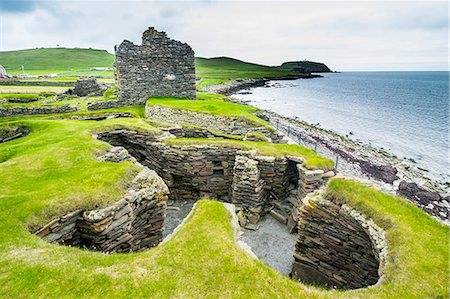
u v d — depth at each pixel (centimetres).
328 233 1277
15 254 834
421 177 3058
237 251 910
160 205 1355
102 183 1228
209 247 919
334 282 1288
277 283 808
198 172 2094
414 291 768
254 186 1814
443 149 4450
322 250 1311
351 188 1274
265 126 2666
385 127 6150
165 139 2173
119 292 738
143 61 3625
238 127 2669
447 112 8469
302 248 1385
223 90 10969
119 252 1158
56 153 1611
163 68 3772
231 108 3130
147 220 1325
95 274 782
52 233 1016
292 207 1917
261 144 2164
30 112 3041
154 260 865
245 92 12181
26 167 1427
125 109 3469
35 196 1107
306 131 4912
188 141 2114
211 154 2061
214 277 809
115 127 2278
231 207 1203
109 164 1473
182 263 852
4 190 1182
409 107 9531
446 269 830
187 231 996
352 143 4384
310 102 10181
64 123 2422
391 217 1069
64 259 834
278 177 1964
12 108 2986
